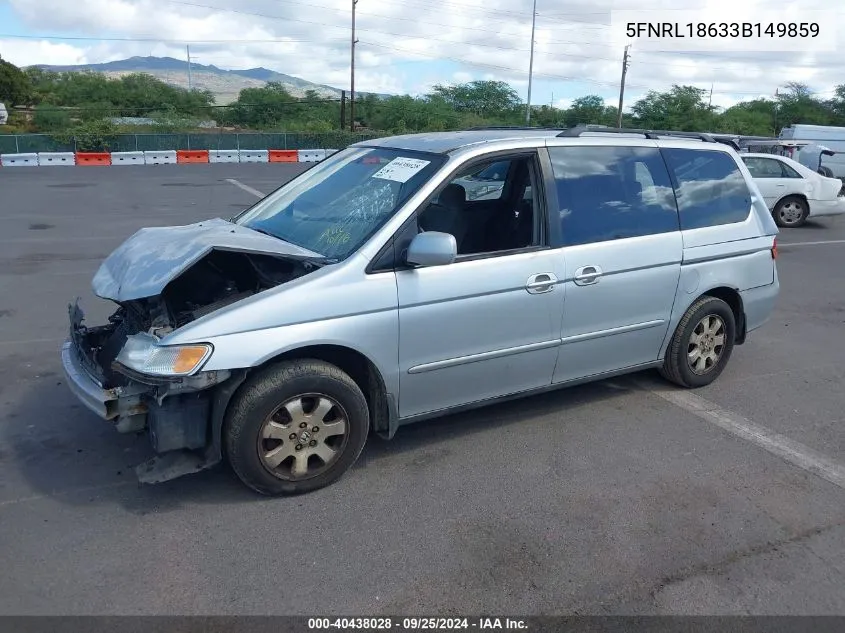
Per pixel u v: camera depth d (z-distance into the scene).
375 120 61.81
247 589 3.08
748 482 4.12
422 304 3.91
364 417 3.91
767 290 5.70
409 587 3.12
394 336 3.86
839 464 4.37
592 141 4.71
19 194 18.16
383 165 4.49
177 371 3.36
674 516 3.73
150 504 3.73
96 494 3.81
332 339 3.67
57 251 10.61
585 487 4.01
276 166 31.19
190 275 4.14
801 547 3.48
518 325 4.28
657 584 3.18
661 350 5.21
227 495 3.83
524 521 3.65
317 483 3.86
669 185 5.02
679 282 5.04
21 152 34.16
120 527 3.52
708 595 3.11
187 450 3.73
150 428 3.60
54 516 3.60
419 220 4.14
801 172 15.31
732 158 5.50
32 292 8.12
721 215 5.32
